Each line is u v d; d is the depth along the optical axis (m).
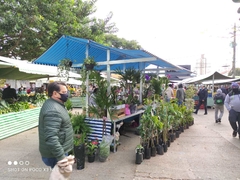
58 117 1.92
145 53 5.07
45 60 5.53
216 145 4.81
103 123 4.16
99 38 11.65
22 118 6.27
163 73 9.23
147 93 6.69
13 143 4.97
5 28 7.62
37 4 8.47
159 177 3.14
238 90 5.37
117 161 3.78
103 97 4.18
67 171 1.94
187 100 7.73
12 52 10.12
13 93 7.74
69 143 2.12
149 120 3.96
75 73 8.64
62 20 9.42
